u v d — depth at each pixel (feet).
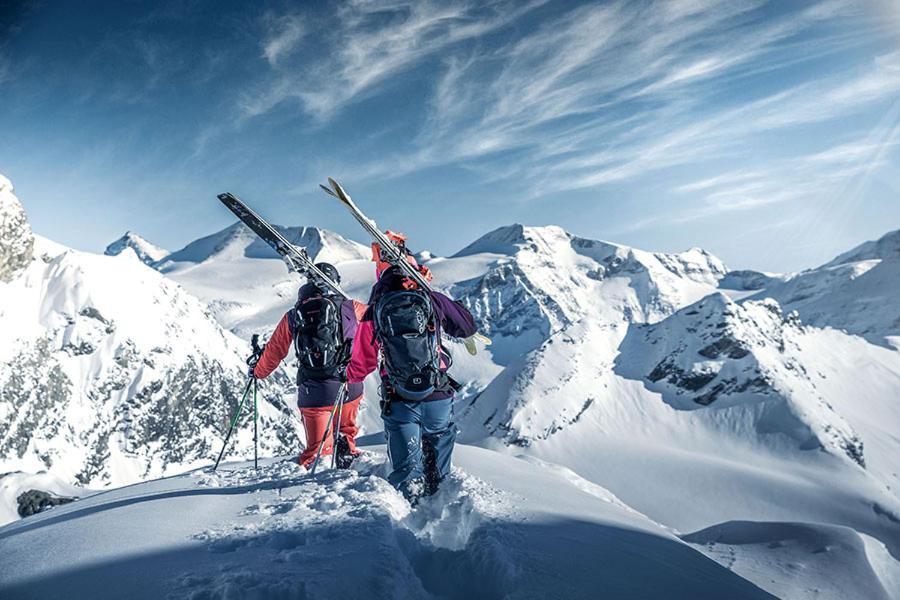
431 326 14.58
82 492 65.72
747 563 77.71
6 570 9.07
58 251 393.09
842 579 72.43
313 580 7.66
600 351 483.10
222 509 12.38
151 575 8.25
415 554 10.36
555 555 9.73
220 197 17.33
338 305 18.06
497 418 421.18
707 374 444.96
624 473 353.31
